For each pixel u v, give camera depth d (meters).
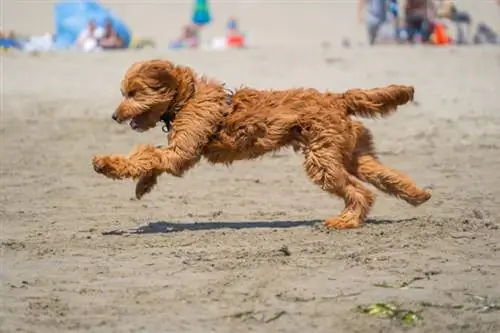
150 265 10.10
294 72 27.19
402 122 20.47
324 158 11.35
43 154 18.00
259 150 11.50
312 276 9.58
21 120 21.19
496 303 8.80
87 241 11.30
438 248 10.66
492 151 17.80
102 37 36.16
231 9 46.28
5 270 10.05
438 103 22.41
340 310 8.62
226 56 31.55
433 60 29.66
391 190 11.74
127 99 11.33
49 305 8.82
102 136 19.69
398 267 9.89
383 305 8.69
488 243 10.91
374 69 27.58
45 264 10.26
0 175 16.17
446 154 17.59
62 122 20.98
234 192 14.70
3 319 8.45
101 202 14.00
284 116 11.32
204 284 9.38
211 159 11.65
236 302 8.83
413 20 37.00
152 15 44.28
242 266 9.96
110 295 9.09
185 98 11.32
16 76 27.47
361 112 11.62
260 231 11.66
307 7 46.75
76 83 26.14
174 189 14.98
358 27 42.22
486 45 35.69
